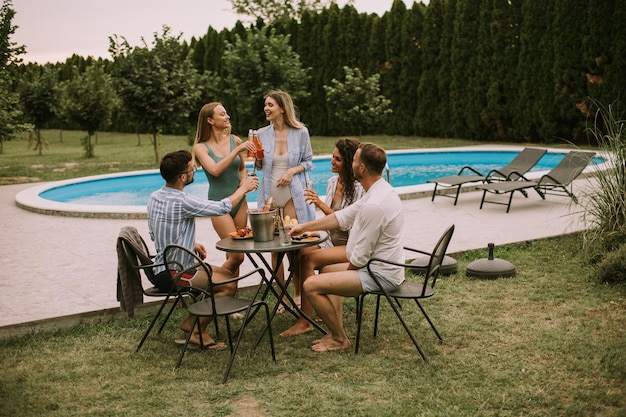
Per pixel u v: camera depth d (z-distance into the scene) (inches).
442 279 216.8
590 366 142.4
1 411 129.4
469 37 778.8
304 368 149.6
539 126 719.7
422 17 849.5
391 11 872.9
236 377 145.5
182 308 194.9
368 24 909.2
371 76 899.4
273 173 200.8
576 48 659.4
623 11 619.5
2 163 754.2
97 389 140.4
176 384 142.3
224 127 196.4
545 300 190.7
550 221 301.4
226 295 169.5
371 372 145.9
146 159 752.3
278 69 829.8
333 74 951.0
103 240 291.7
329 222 168.1
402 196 381.1
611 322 169.5
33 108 882.8
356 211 167.5
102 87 826.8
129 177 568.1
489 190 335.3
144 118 677.9
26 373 149.3
